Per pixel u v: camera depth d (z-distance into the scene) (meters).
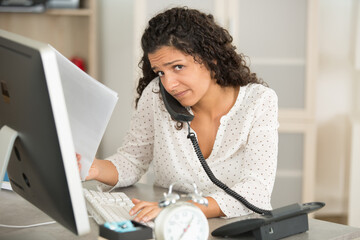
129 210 1.46
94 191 1.66
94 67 3.77
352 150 3.72
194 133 1.75
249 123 1.71
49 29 3.96
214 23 1.71
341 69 4.20
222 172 1.75
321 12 4.14
